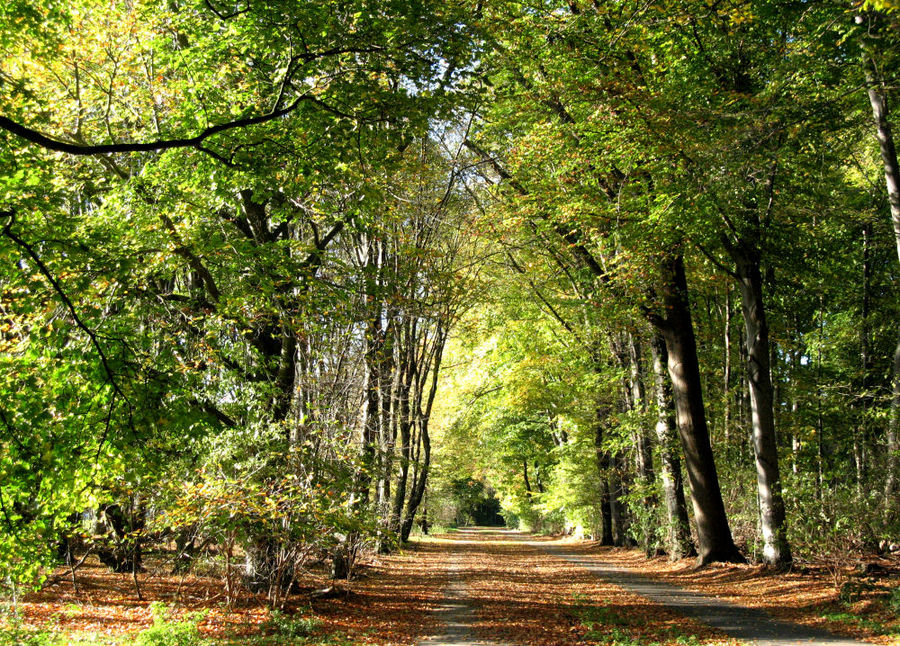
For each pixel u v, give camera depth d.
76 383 8.08
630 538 28.92
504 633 10.42
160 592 13.65
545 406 28.56
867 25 10.80
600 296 18.23
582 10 14.50
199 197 12.13
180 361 10.24
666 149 13.12
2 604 11.17
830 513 12.51
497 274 24.62
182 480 10.91
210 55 10.83
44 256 7.90
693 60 14.29
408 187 17.59
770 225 17.14
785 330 22.64
